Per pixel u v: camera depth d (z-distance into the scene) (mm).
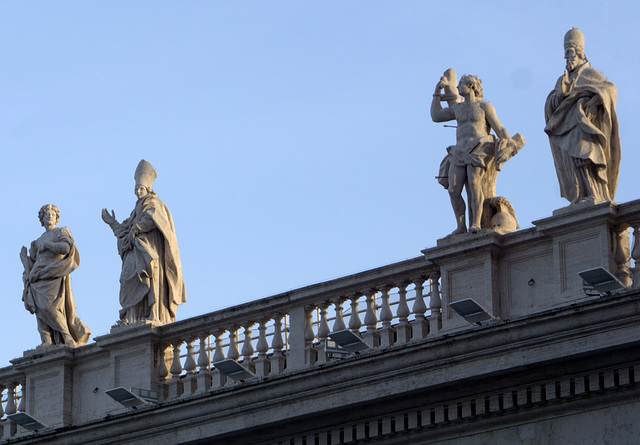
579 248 48750
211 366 55594
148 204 58469
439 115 53188
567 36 51094
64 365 58250
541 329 47688
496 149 51500
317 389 51188
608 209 48281
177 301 57781
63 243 60000
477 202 51250
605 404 47469
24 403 59000
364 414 50938
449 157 52219
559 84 50594
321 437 51844
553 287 49094
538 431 48375
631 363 47031
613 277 46688
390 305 52000
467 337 48750
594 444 47406
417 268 51469
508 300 49812
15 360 59156
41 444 57281
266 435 52812
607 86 50312
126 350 56906
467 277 50438
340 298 52844
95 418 57281
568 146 49938
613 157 50094
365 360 50375
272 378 52062
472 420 49344
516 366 47969
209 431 53344
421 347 49469
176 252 58031
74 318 59625
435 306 51062
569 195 49969
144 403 55469
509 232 50875
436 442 49969
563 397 47938
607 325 46719
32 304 59688
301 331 53344
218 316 55062
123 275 57719
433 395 49750
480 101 52469
